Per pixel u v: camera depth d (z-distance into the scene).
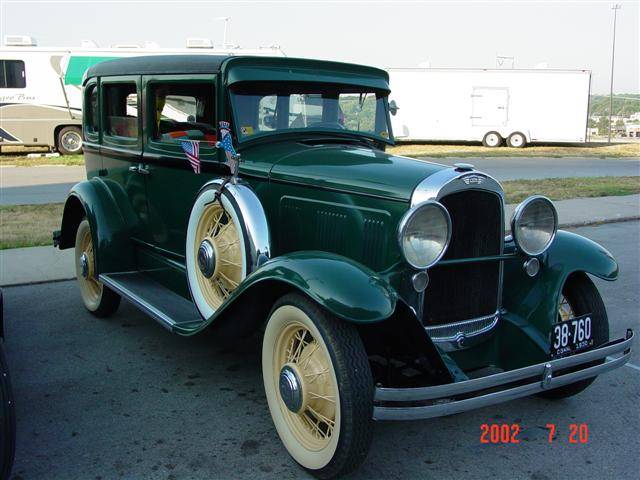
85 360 4.49
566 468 3.22
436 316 3.42
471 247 3.43
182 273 4.48
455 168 3.34
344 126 4.50
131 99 4.91
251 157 4.03
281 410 3.30
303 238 3.75
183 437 3.46
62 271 6.72
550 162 20.23
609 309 5.80
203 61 4.15
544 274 3.75
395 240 3.25
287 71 4.20
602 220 9.99
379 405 2.87
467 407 2.91
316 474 3.06
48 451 3.29
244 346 4.80
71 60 19.08
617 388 4.20
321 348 2.94
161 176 4.60
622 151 25.09
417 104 25.81
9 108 18.98
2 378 2.69
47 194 12.09
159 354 4.62
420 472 3.17
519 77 25.20
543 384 3.15
